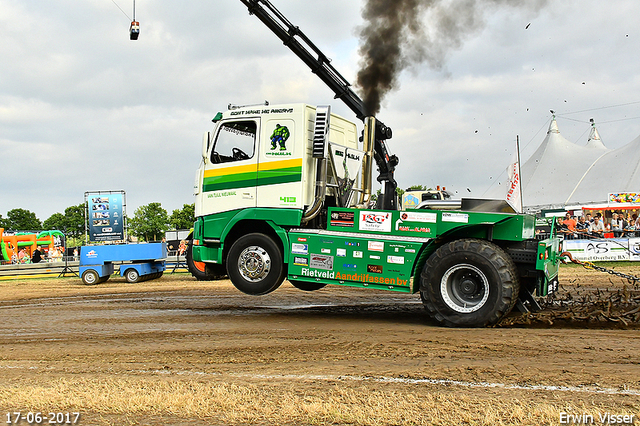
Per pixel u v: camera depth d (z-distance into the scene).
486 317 6.32
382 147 9.38
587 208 17.73
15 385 4.35
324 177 7.41
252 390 3.97
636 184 20.09
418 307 8.77
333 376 4.33
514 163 15.91
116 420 3.48
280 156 7.54
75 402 3.82
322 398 3.72
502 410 3.39
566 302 7.88
